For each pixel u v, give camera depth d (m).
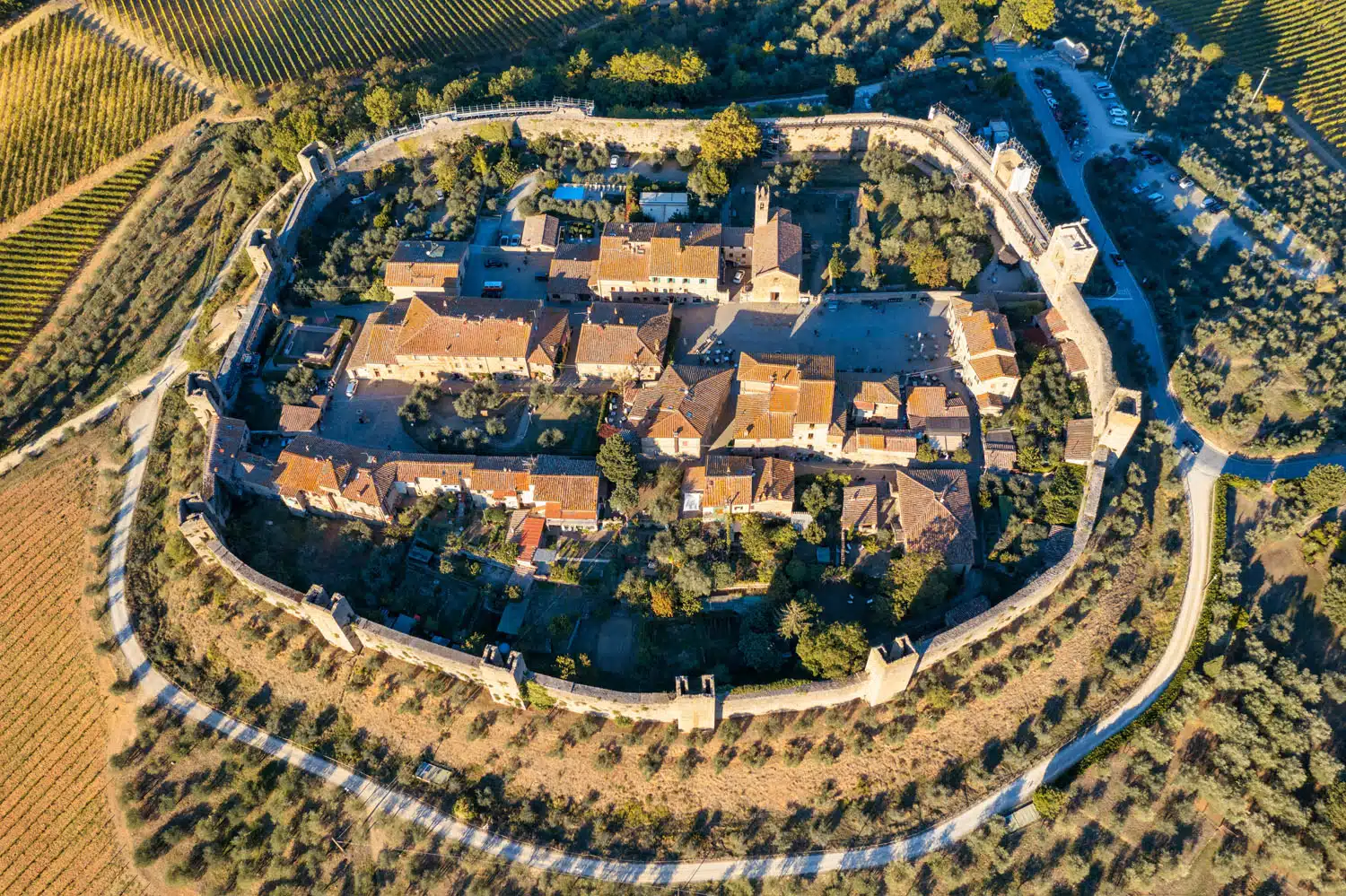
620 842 107.56
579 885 105.12
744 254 158.62
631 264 152.25
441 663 112.94
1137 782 108.56
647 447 130.88
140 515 137.00
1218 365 141.62
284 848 110.06
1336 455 131.75
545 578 121.25
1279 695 111.19
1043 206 167.12
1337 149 190.25
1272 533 124.62
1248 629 117.88
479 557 123.06
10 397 164.25
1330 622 119.25
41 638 128.50
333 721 116.69
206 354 151.88
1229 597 119.31
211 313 157.88
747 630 113.75
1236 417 134.25
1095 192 171.75
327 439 133.38
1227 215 165.00
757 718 111.31
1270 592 121.88
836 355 144.12
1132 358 144.00
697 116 180.62
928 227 159.25
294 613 120.38
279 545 126.38
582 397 139.00
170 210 187.00
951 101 188.75
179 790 115.06
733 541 122.75
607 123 179.25
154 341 162.25
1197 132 185.88
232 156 187.38
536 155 181.25
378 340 143.88
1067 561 117.50
